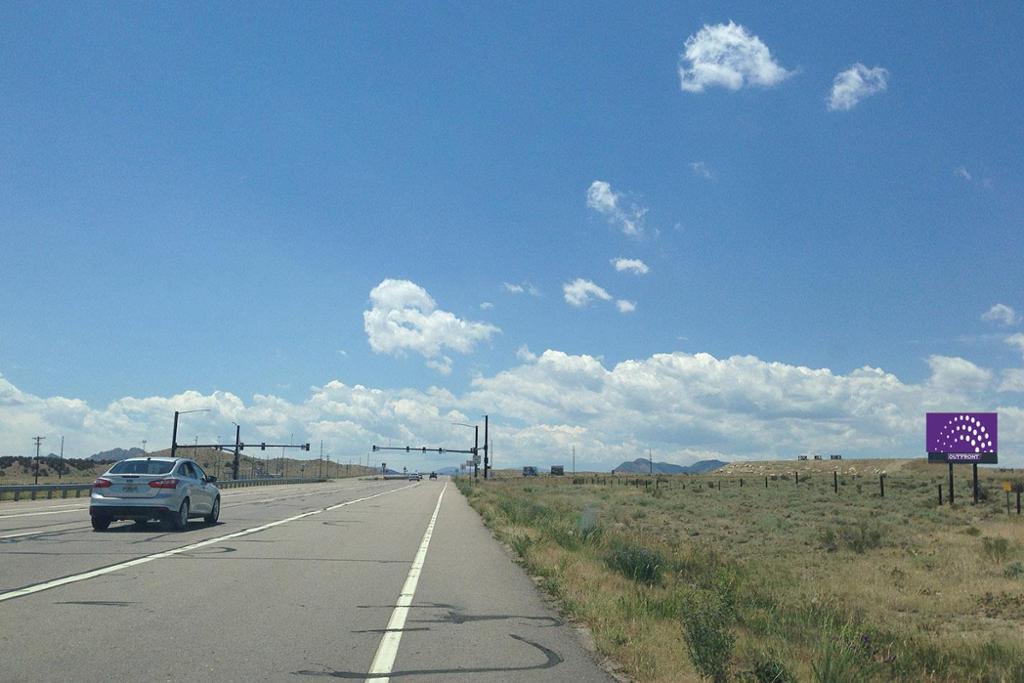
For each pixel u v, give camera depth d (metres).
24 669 8.03
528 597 13.33
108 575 14.20
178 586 13.23
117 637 9.52
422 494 63.75
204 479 25.80
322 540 21.78
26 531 21.94
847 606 15.91
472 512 38.75
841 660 8.70
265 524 26.72
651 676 8.38
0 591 12.33
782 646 9.95
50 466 124.12
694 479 115.62
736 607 12.45
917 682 9.22
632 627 10.51
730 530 35.25
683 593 12.58
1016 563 22.08
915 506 47.06
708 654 8.33
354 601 12.47
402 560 17.95
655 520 40.03
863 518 39.12
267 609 11.55
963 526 35.28
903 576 20.73
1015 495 52.84
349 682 7.98
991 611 16.30
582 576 14.85
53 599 11.78
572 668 8.76
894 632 12.94
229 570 15.27
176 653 8.85
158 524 25.08
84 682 7.64
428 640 9.93
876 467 147.12
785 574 20.92
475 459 126.62
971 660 10.65
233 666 8.40
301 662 8.66
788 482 87.19
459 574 15.93
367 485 102.50
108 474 22.80
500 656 9.21
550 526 24.70
